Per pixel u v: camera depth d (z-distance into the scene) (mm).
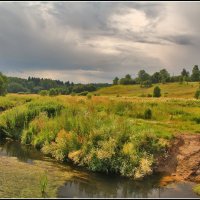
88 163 27172
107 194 21328
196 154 27891
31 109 42250
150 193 21828
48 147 32062
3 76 143375
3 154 31219
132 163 25812
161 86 189875
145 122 36844
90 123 31047
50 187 21969
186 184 23938
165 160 27047
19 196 19688
